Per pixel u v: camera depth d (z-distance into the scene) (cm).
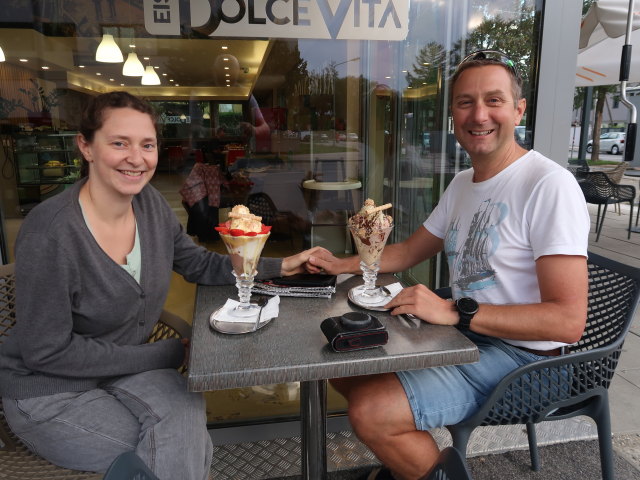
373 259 138
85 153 124
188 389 94
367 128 270
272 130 343
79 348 118
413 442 129
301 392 137
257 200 360
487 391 133
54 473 113
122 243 131
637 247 513
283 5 215
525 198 135
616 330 142
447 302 128
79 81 297
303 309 130
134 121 119
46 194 267
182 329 150
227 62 343
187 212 364
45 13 243
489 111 139
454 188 168
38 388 118
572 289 124
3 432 123
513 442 199
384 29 222
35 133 273
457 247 153
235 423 203
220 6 212
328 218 306
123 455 66
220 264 152
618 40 448
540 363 126
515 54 208
